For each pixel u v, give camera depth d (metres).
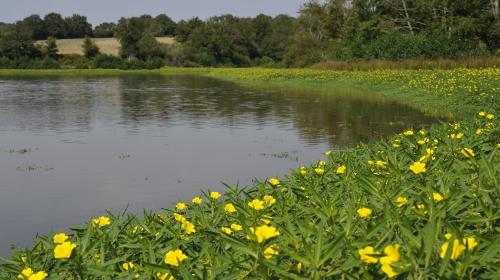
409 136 5.70
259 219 2.54
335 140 12.38
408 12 46.19
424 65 32.00
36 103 24.28
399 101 20.64
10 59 74.50
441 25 39.00
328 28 62.75
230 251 2.30
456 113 15.61
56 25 109.31
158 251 2.42
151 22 111.75
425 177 2.94
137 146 12.27
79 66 74.81
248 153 11.10
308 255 1.66
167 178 8.91
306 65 59.69
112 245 2.59
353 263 1.62
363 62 39.16
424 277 1.43
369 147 6.79
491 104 14.27
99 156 11.00
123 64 75.44
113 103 24.03
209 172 9.32
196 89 33.53
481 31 37.41
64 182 8.72
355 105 20.02
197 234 2.65
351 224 1.99
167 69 74.75
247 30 88.75
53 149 11.94
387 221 2.05
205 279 1.83
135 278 2.10
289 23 94.56
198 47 82.94
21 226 6.43
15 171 9.62
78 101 25.34
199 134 14.12
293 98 24.45
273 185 3.48
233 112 19.36
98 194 7.91
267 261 1.68
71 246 1.99
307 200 3.16
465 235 1.81
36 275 1.88
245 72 52.31
